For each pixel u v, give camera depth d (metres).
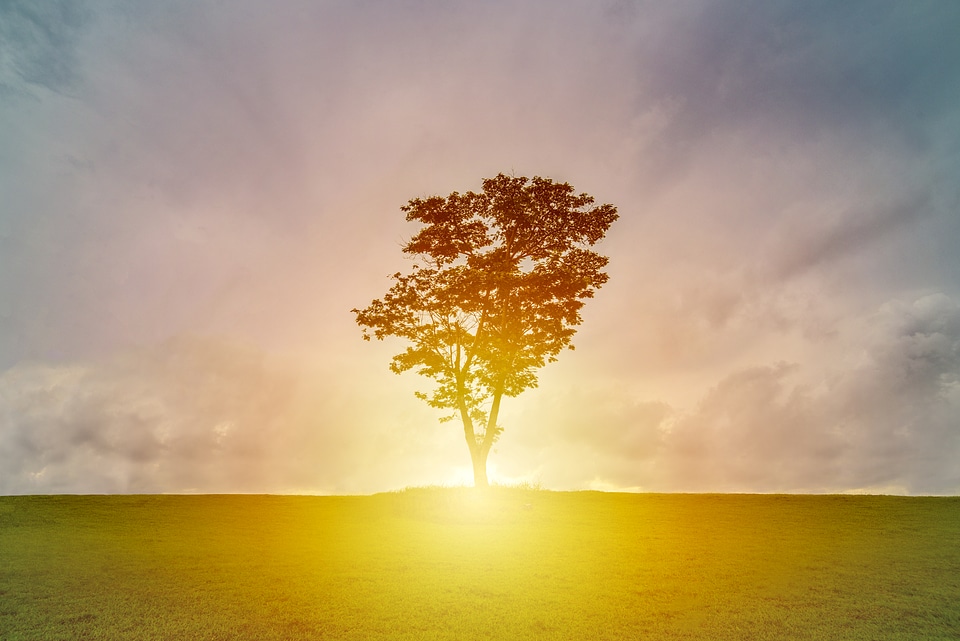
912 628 9.23
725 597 10.95
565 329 31.53
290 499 27.72
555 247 32.59
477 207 32.31
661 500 27.42
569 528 19.53
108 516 20.98
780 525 19.70
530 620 9.62
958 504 23.66
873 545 15.84
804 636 8.93
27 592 10.76
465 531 18.84
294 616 9.62
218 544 15.81
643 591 11.38
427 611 10.02
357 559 14.04
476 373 31.38
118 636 8.65
